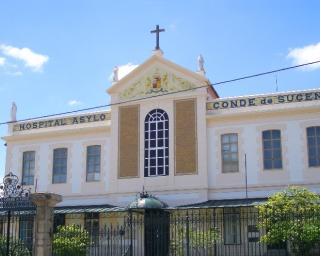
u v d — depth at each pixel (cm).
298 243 2242
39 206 2027
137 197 3212
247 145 3222
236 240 3023
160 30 3553
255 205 2695
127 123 3491
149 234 2911
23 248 2234
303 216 2270
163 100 3434
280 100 3212
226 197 3197
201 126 3309
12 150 3784
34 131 3753
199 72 3375
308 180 3064
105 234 2891
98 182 3497
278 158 3156
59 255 2447
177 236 2806
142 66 3512
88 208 3338
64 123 3691
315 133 3114
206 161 3256
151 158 3381
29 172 3700
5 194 2170
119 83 3556
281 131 3177
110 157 3494
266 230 2519
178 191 3262
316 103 3133
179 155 3322
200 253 2839
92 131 3581
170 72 3456
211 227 2906
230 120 3281
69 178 3578
